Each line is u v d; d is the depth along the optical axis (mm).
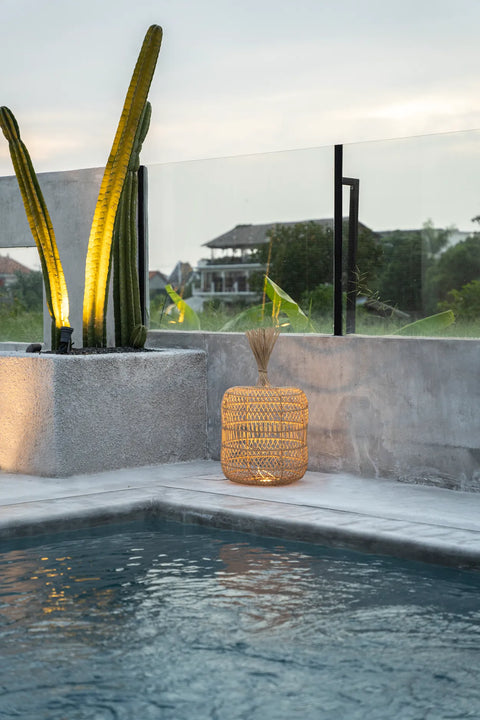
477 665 3111
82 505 5148
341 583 3992
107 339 7383
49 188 7723
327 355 6316
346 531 4562
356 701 2848
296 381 6496
